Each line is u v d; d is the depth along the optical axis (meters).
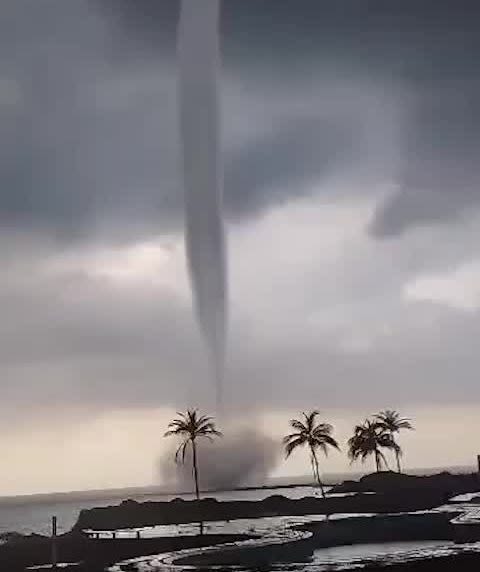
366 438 129.75
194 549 63.91
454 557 52.81
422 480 109.81
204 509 96.88
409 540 69.19
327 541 68.44
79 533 80.00
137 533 74.50
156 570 54.75
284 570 52.09
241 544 63.00
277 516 94.56
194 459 115.06
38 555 67.88
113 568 57.56
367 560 55.62
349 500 96.62
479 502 93.69
